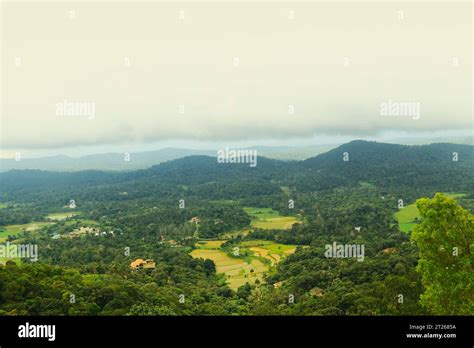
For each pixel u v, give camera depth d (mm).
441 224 16531
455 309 16578
